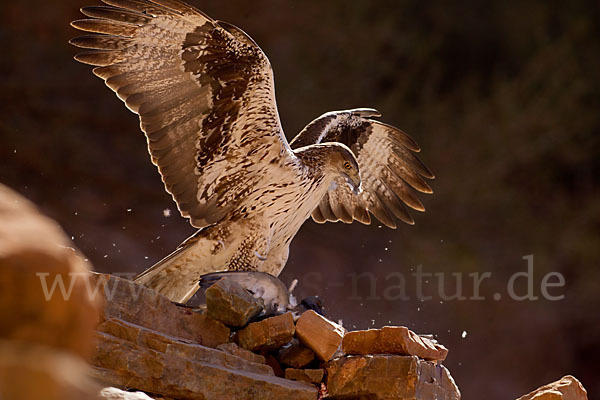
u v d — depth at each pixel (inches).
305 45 724.0
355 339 167.2
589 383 655.1
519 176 732.7
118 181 626.8
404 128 729.6
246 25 707.4
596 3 784.3
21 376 46.5
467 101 747.4
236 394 147.6
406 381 156.8
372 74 736.3
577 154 733.9
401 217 272.5
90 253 571.8
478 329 660.1
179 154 205.2
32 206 52.1
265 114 201.0
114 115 650.2
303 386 158.6
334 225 662.5
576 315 673.0
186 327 159.6
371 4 752.3
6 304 48.1
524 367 650.2
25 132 617.6
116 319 144.3
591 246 697.6
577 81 749.9
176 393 142.6
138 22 191.6
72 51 653.3
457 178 716.0
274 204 209.5
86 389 48.6
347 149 217.5
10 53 633.6
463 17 784.9
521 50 786.8
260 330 165.9
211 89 199.6
